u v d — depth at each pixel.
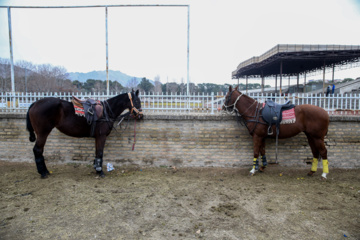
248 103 6.11
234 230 3.51
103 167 6.71
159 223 3.70
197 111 7.25
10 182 5.41
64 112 5.55
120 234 3.38
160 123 6.72
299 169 6.60
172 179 5.78
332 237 3.36
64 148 6.90
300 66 23.81
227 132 6.67
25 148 7.04
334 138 6.70
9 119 7.01
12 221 3.70
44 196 4.64
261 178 5.92
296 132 5.80
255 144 6.06
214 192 4.97
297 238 3.33
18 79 27.98
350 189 5.22
